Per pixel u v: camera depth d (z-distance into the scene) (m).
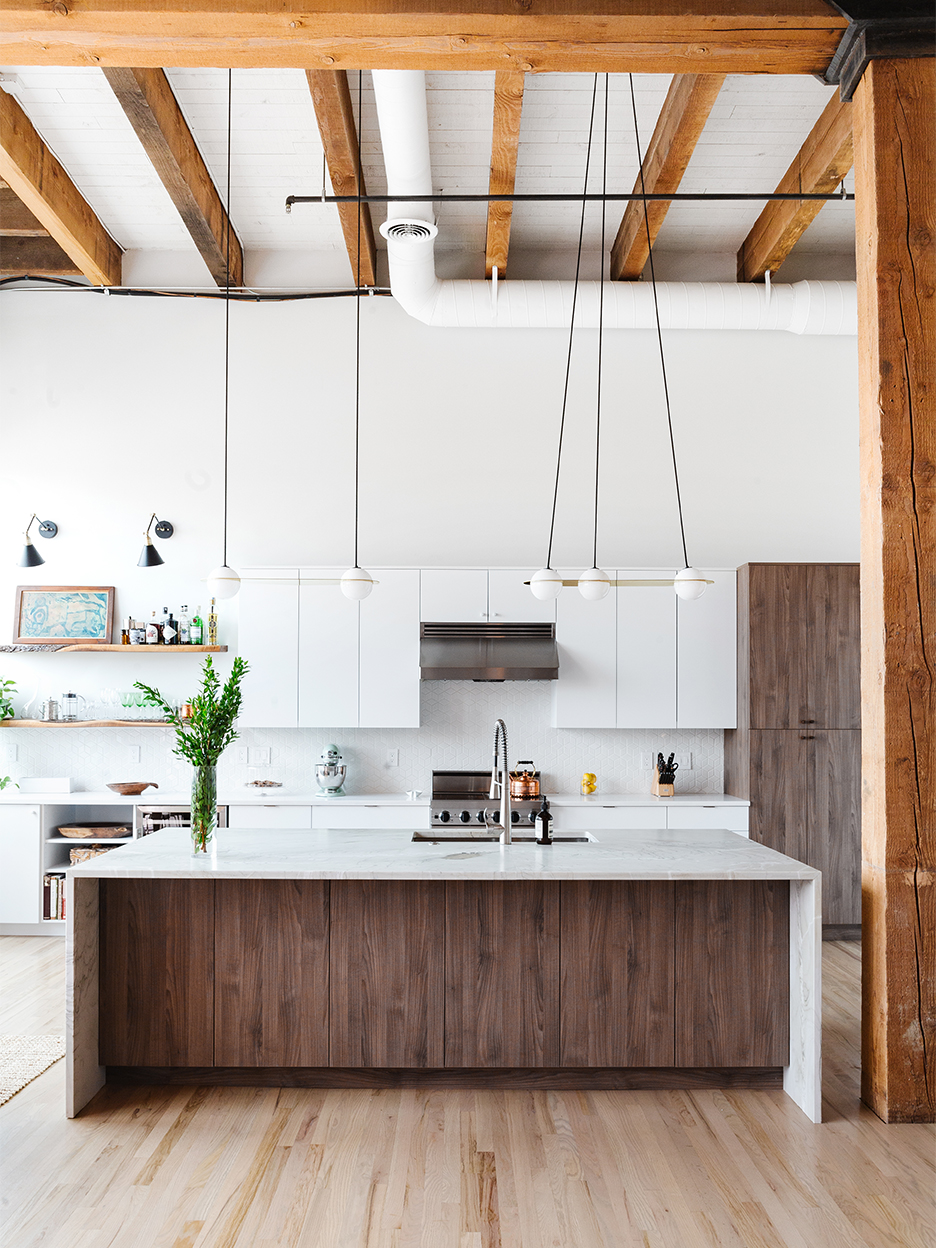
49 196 5.47
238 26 3.50
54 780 6.31
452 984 3.83
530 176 5.76
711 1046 3.83
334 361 6.68
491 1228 2.83
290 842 4.30
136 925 3.82
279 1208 2.93
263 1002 3.82
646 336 6.73
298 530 6.62
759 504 6.71
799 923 3.74
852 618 6.16
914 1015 3.54
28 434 6.63
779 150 5.55
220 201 5.99
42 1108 3.63
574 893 3.85
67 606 6.55
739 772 6.29
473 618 6.25
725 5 3.53
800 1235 2.79
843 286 6.21
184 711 6.53
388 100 4.13
